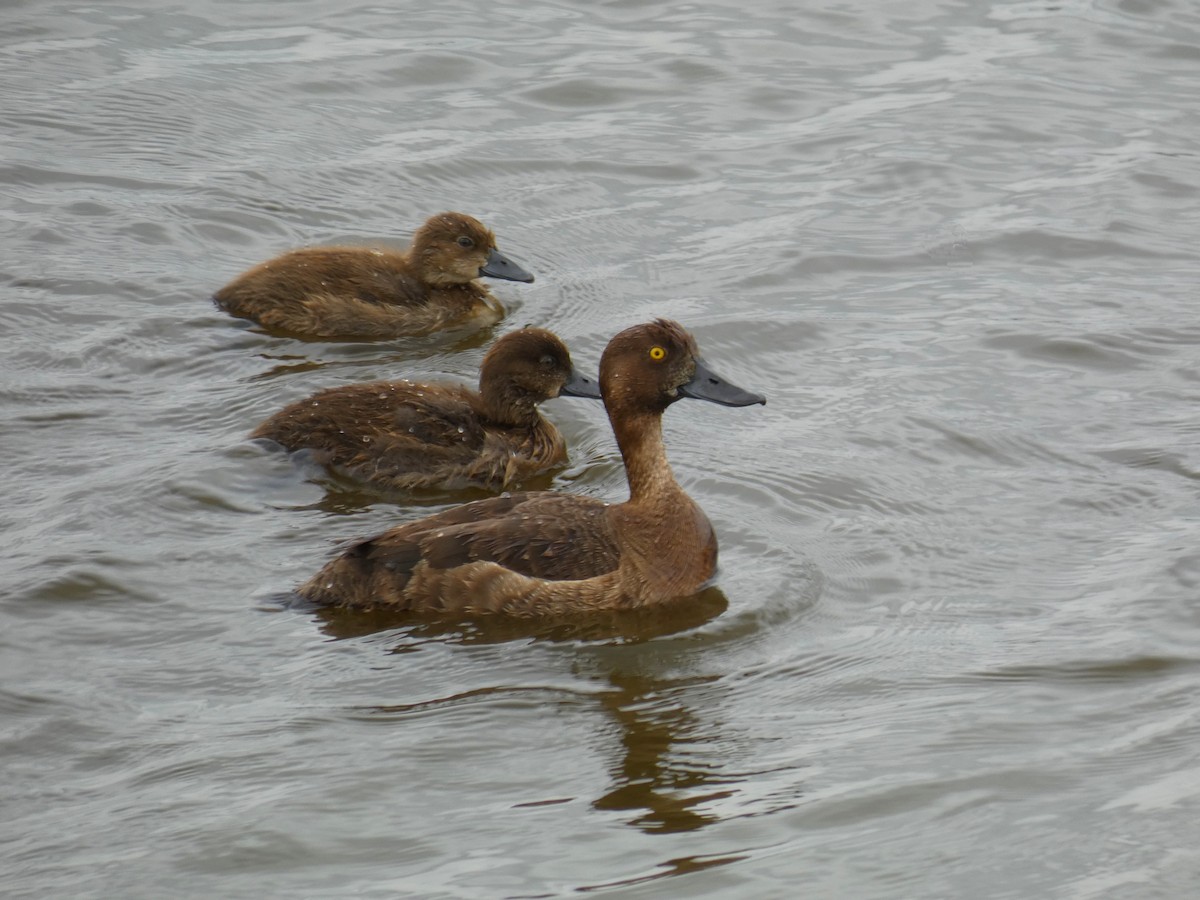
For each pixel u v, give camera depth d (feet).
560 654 38.40
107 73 78.69
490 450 48.57
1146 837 31.42
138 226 63.87
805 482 47.21
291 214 66.49
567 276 62.80
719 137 75.10
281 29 85.35
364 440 47.65
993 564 42.55
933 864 30.78
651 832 31.68
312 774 33.22
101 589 40.01
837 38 86.22
